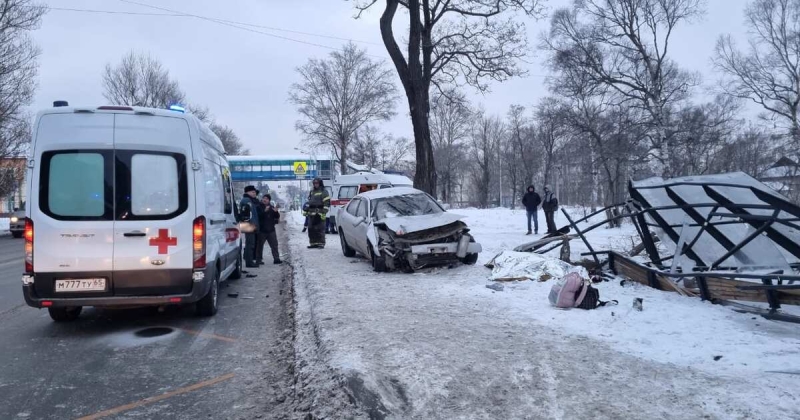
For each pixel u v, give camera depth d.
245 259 12.99
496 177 76.94
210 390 4.85
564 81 35.91
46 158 6.53
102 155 6.61
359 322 6.36
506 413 3.87
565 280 6.97
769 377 4.25
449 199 68.94
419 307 7.13
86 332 6.91
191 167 6.89
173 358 5.80
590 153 40.50
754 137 39.06
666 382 4.25
